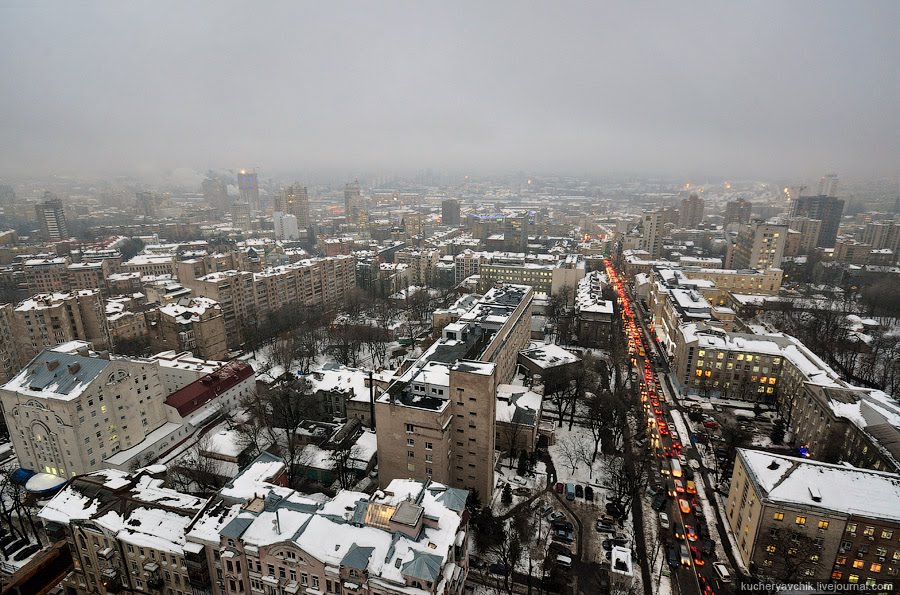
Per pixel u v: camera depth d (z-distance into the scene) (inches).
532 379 7568.9
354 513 3373.5
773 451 5999.0
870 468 4788.4
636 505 5034.5
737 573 4178.2
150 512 3732.8
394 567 3036.4
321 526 3312.0
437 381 4872.0
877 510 3804.1
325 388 6702.8
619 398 6584.6
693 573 4180.6
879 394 5654.5
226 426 6456.7
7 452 5969.5
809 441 5841.5
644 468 5457.7
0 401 5423.2
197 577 3400.6
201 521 3508.9
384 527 3265.3
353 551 3105.3
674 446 6102.4
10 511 4675.2
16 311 7057.1
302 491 5187.0
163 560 3523.6
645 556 4372.5
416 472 4672.7
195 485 5344.5
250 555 3297.2
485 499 4835.1
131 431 5644.7
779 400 7037.4
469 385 4589.1
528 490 5231.3
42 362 5467.5
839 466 4239.7
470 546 4409.5
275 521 3383.4
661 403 7308.1
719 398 7460.6
